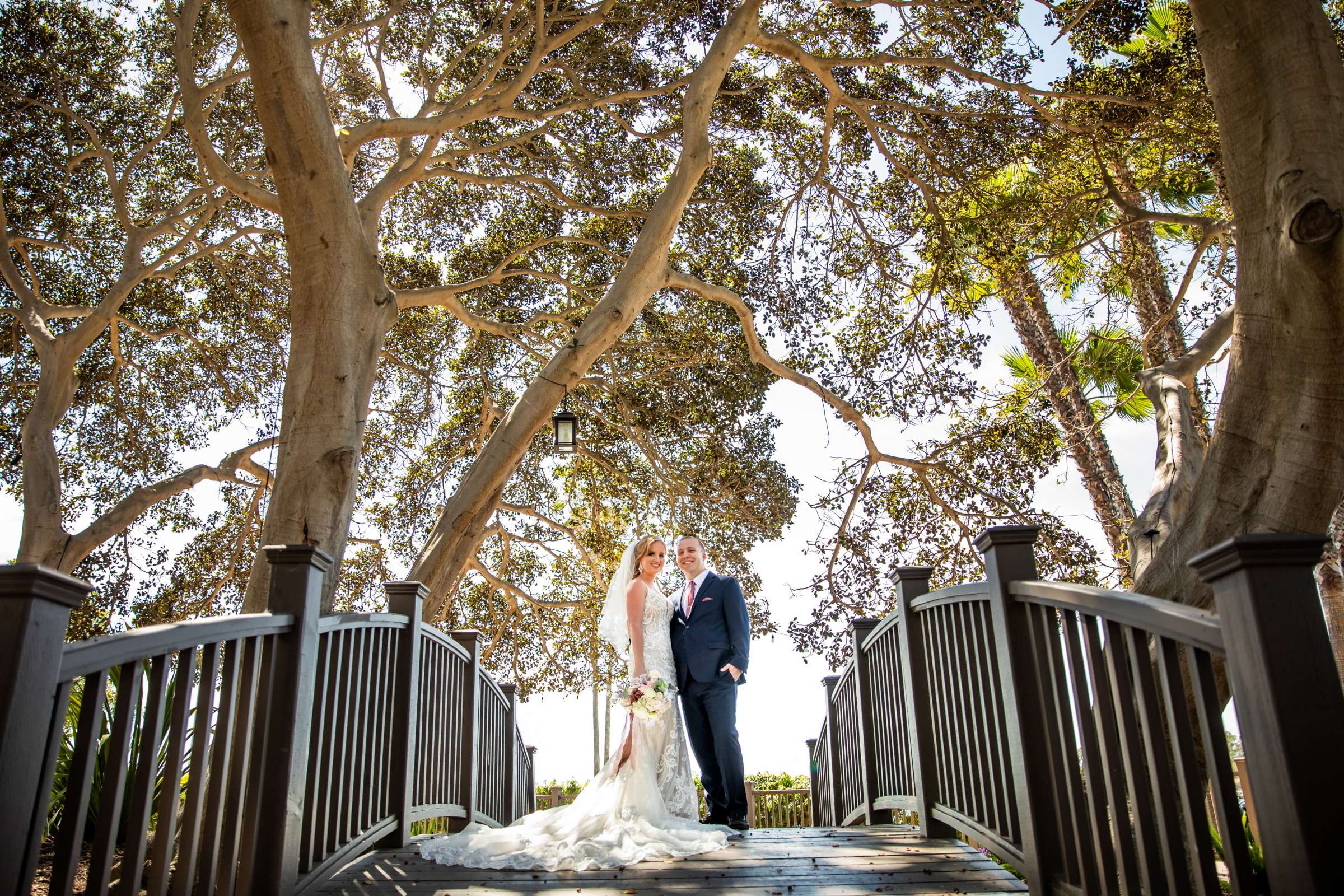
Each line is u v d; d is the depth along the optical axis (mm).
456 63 10125
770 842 4410
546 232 12297
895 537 11016
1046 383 10938
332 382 5828
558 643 14461
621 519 13961
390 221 12688
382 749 4203
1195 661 1986
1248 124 3775
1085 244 9305
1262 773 1705
